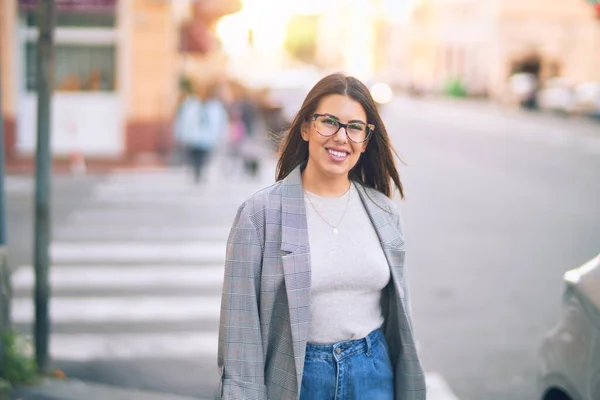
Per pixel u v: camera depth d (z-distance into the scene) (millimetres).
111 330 6922
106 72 18484
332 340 2707
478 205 14008
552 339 3363
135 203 13328
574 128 32656
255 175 16656
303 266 2662
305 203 2781
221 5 21297
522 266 9562
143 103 18500
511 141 26859
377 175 2980
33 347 5613
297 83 27609
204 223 11820
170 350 6461
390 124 33781
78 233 10930
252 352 2656
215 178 16359
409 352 2818
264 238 2703
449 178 17484
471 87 53906
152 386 5711
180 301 7836
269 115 25484
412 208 13617
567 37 51062
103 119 18500
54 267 9047
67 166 17375
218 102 15422
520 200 14648
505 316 7555
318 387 2674
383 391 2758
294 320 2631
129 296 7969
